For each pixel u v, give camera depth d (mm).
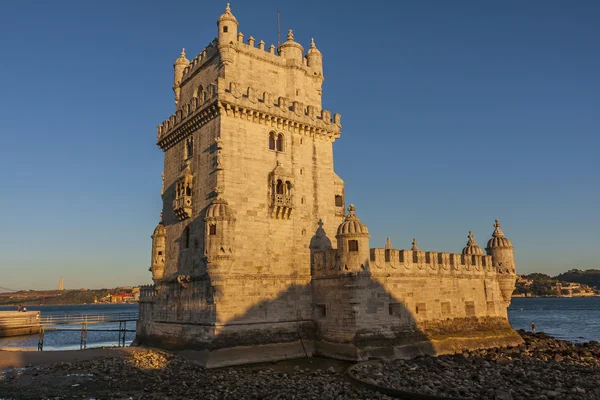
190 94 51281
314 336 43531
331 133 49781
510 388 31422
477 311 51688
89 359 40594
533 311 189875
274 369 36969
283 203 43594
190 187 45438
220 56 45031
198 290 41594
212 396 28875
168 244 48656
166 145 52156
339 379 33406
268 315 41406
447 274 49094
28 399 29188
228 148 42188
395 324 42781
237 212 41500
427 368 36969
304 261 44906
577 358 44688
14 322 84125
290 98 48938
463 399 27078
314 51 52031
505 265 56125
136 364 38375
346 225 41750
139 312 52250
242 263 40812
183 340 42156
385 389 29500
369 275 41219
